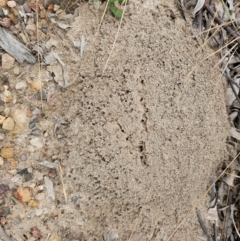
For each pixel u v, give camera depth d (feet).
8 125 3.21
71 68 3.32
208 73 3.68
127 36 3.37
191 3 3.65
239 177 3.89
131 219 3.51
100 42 3.34
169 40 3.48
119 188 3.38
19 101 3.24
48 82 3.30
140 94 3.39
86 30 3.36
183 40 3.56
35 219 3.30
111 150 3.32
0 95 3.20
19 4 3.28
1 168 3.22
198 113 3.59
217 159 3.82
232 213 3.98
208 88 3.67
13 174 3.24
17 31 3.28
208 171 3.77
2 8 3.24
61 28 3.35
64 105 3.32
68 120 3.31
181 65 3.51
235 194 3.99
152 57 3.42
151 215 3.57
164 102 3.45
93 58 3.33
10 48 3.25
